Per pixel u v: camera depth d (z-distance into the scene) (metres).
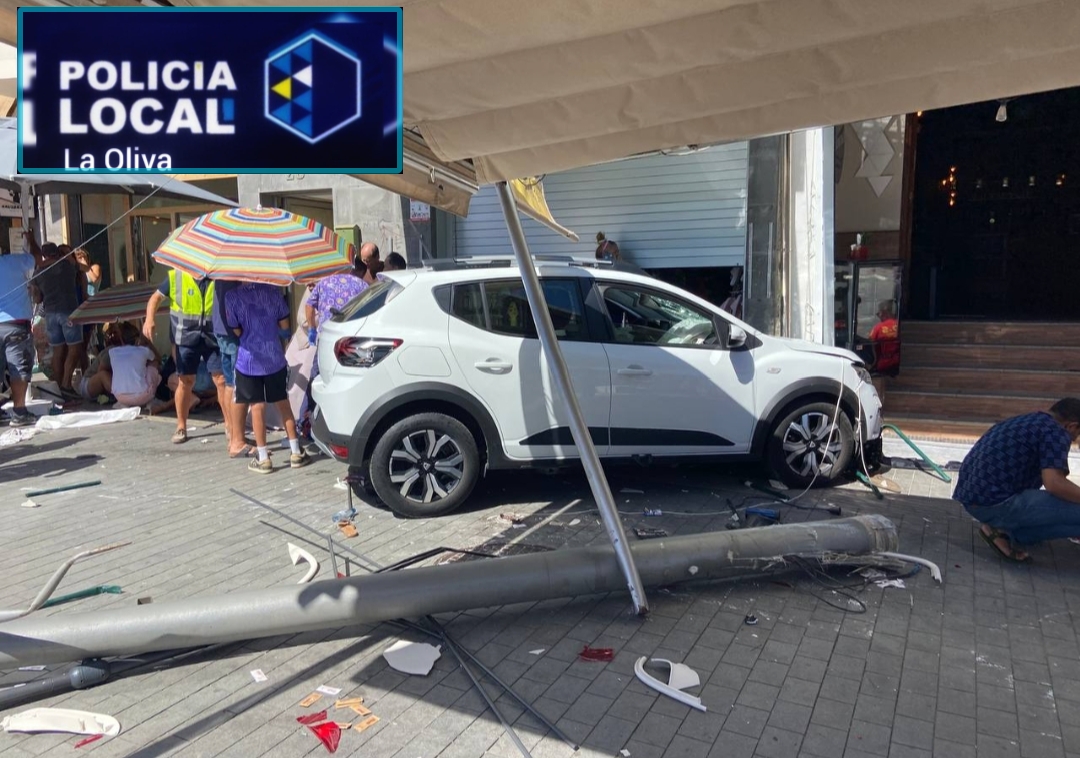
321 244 7.38
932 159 12.48
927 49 3.52
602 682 3.79
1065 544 5.64
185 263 6.88
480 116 4.17
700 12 3.26
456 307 6.15
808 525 5.04
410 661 3.96
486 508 6.42
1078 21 3.27
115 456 8.12
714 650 4.11
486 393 6.11
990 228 12.38
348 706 3.59
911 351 9.58
